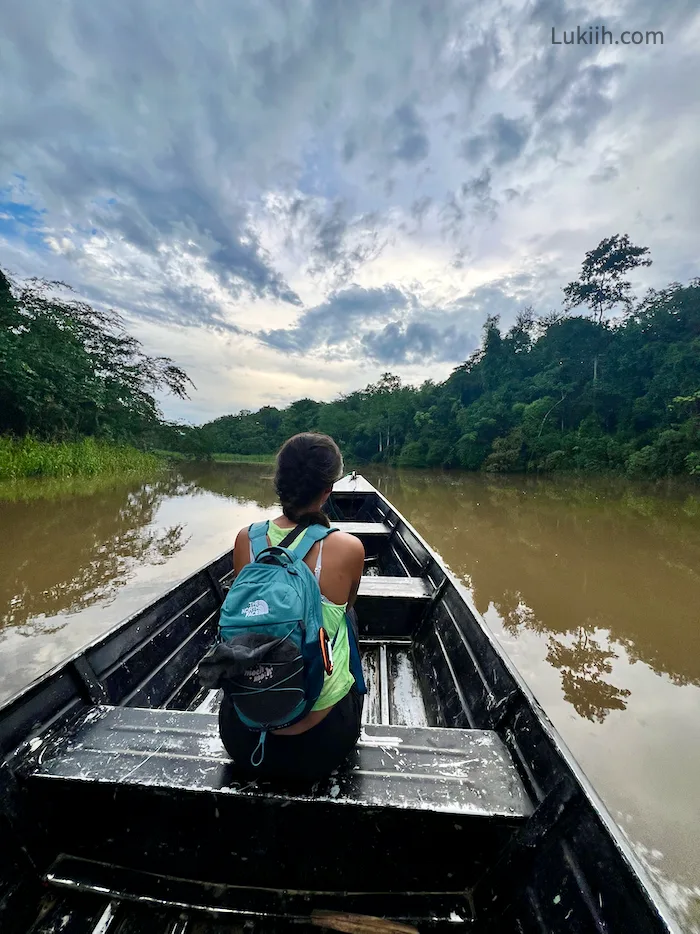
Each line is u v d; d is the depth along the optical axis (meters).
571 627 4.72
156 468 17.81
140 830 1.48
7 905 1.38
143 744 1.59
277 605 1.20
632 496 16.78
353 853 1.43
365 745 1.59
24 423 14.41
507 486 20.95
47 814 1.50
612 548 8.16
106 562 5.70
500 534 9.32
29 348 14.37
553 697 3.41
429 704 2.65
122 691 2.14
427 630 3.18
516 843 1.34
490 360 39.69
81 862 1.53
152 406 21.22
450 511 12.62
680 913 1.82
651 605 5.36
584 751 2.78
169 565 5.62
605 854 1.14
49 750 1.55
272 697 1.18
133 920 1.41
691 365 25.34
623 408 27.36
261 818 1.42
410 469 35.59
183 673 2.67
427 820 1.37
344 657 1.40
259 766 1.38
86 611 4.26
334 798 1.37
